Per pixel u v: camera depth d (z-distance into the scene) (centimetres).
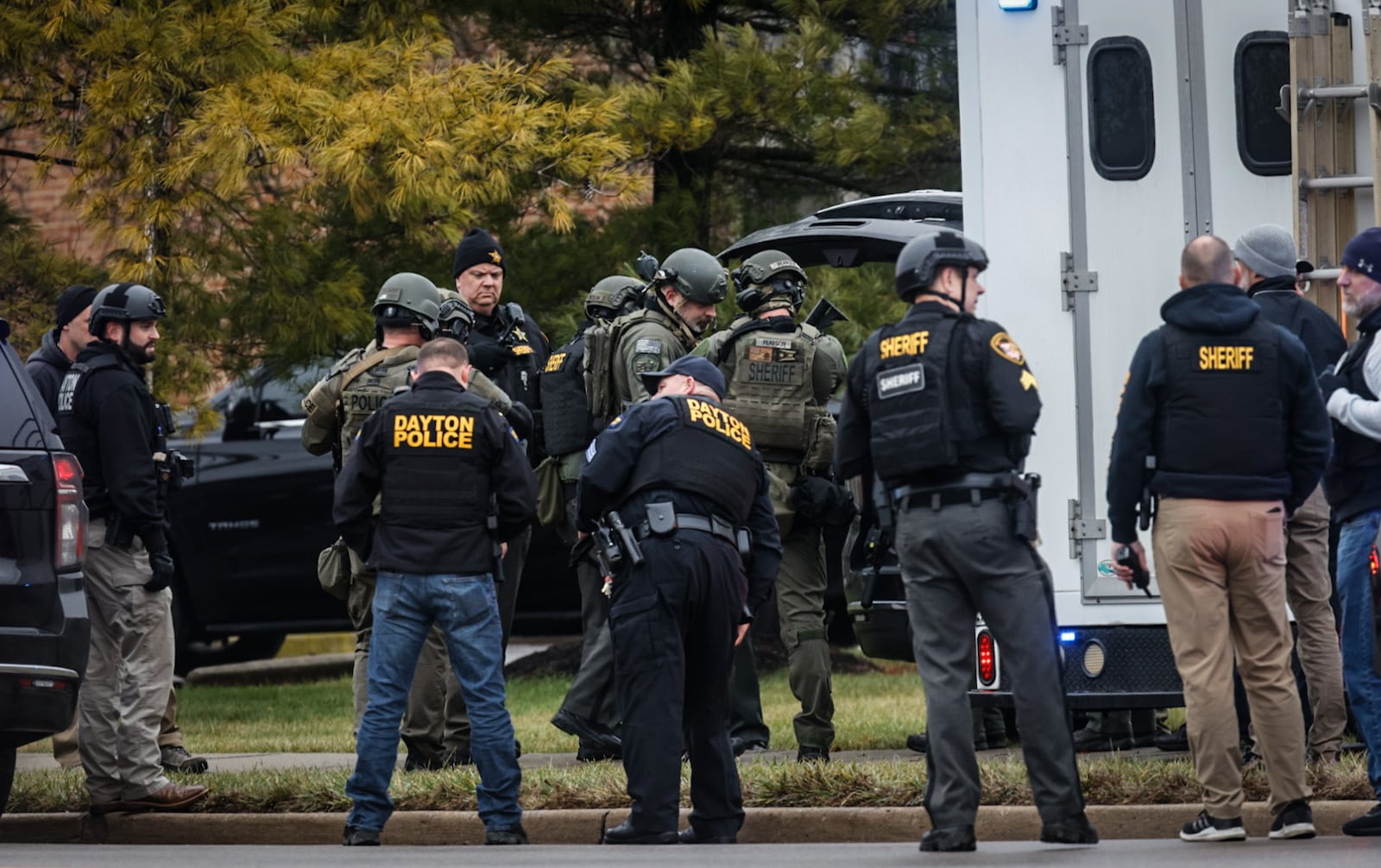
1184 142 2939
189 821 2941
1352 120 2898
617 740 3378
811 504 3075
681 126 4988
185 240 4678
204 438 5134
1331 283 2888
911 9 5256
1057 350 2950
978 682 2941
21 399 2739
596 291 3428
